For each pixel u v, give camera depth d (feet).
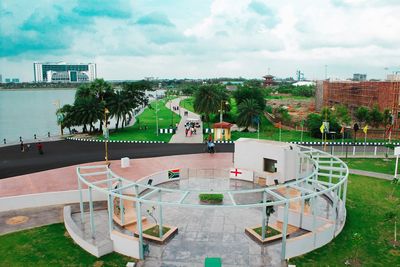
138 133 240.94
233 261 69.51
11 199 98.02
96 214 93.86
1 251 74.84
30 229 85.71
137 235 79.15
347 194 111.34
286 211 69.46
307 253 73.00
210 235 80.69
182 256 71.61
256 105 243.19
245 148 131.85
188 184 121.39
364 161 157.58
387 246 76.64
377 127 240.12
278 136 230.07
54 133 305.73
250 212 94.43
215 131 211.82
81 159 156.87
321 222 81.51
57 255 73.00
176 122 303.48
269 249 74.28
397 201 104.68
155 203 68.85
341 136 224.74
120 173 133.08
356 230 84.48
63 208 99.09
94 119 235.20
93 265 69.15
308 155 124.88
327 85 337.31
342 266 68.23
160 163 149.38
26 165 144.87
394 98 237.66
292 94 628.69
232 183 122.62
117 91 261.24
